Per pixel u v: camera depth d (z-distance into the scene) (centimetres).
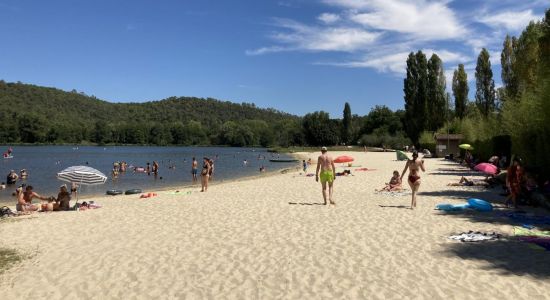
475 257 773
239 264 757
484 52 4791
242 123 17738
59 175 1546
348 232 992
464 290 609
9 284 676
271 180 2583
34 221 1216
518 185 1312
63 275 715
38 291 644
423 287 624
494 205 1375
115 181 3197
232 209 1355
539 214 1219
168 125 16275
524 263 733
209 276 695
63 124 14175
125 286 658
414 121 6769
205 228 1064
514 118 2156
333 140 12688
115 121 19075
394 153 7069
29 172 4106
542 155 1714
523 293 593
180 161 6341
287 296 602
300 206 1398
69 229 1088
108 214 1302
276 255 810
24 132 13100
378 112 12025
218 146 16075
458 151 4925
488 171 1827
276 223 1112
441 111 6562
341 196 1645
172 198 1689
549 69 1731
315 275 689
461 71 5825
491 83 4756
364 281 656
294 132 13600
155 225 1114
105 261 790
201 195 1792
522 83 2816
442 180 2256
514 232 963
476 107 4847
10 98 17300
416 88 6806
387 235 956
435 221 1109
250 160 6556
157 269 737
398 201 1481
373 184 2114
